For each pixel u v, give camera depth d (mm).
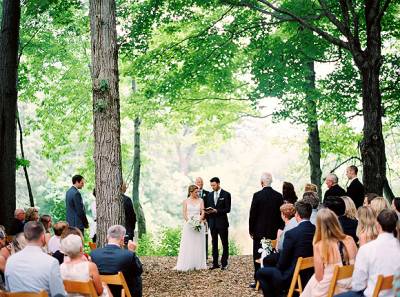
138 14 16812
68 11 17984
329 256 6656
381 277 5777
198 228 13609
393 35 17359
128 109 22406
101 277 7023
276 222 10633
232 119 23156
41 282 5961
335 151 20859
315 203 9086
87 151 25766
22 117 40531
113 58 10555
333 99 17562
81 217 12055
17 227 9453
